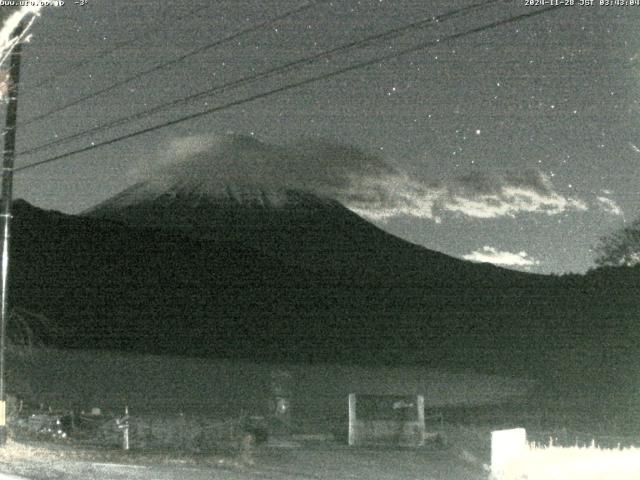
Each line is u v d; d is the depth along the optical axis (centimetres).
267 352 8200
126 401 4916
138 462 2236
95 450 2538
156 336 8550
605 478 1903
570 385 4794
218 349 8231
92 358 6812
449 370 6794
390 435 2947
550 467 2025
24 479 1780
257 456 2530
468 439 3206
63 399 4638
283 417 3462
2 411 2519
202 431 2869
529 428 3719
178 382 6128
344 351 8050
